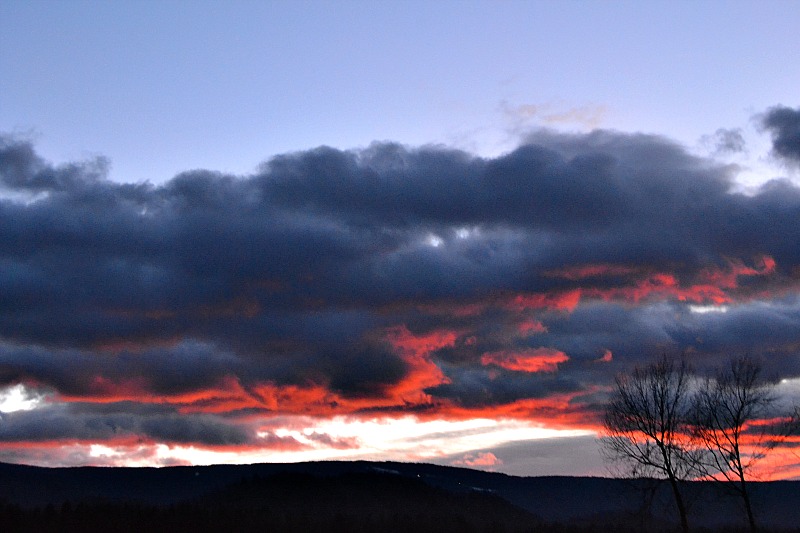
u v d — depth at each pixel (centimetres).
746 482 4903
